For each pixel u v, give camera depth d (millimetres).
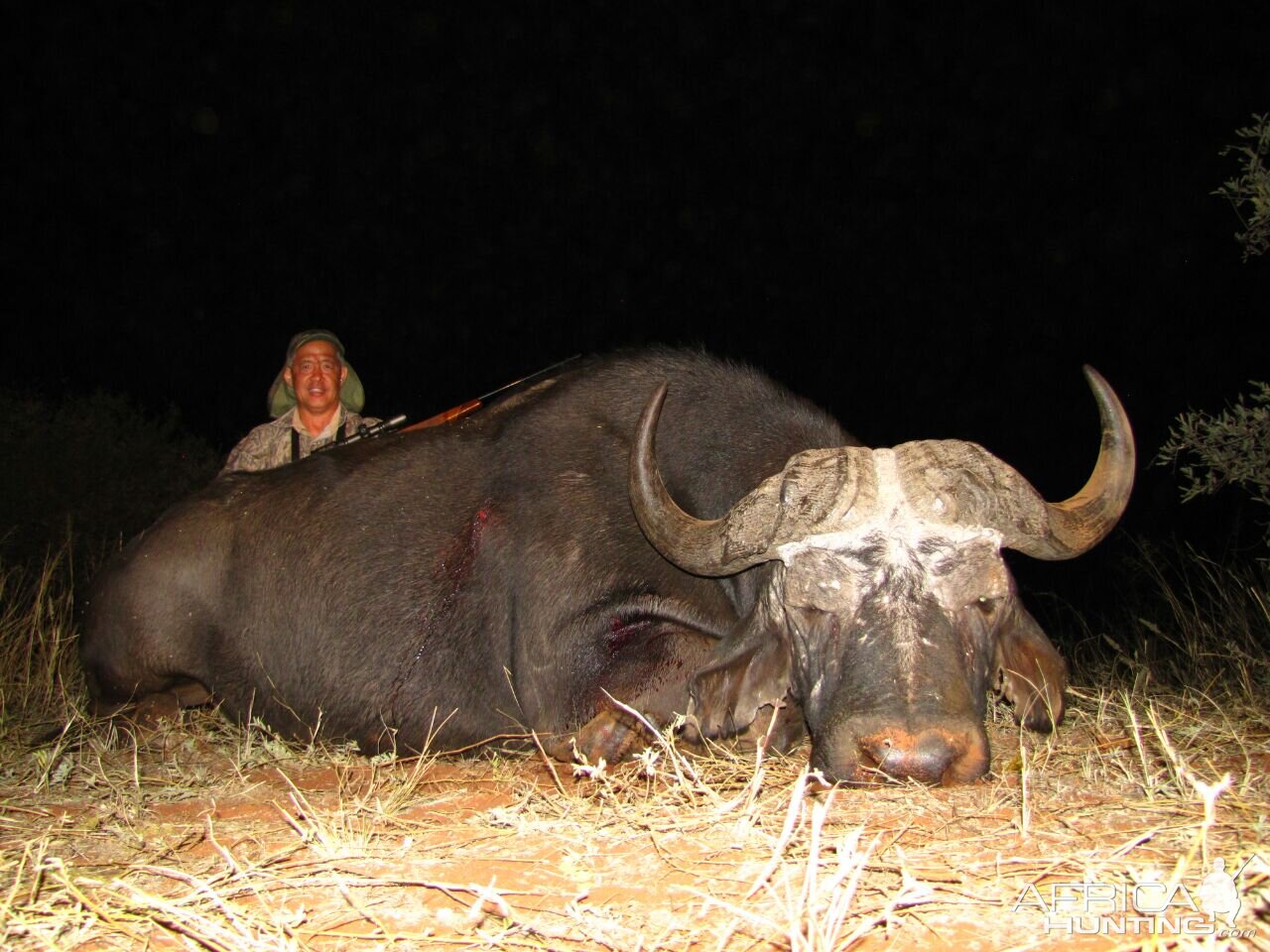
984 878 1809
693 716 2586
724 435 2973
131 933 1720
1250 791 2176
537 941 1662
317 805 2438
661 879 1875
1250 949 1544
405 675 3086
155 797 2561
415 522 3141
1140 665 3346
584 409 3107
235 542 3262
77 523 5379
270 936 1655
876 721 2137
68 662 3758
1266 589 3588
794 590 2377
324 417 4008
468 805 2428
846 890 1642
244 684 3256
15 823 2322
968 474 2363
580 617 2877
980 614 2369
